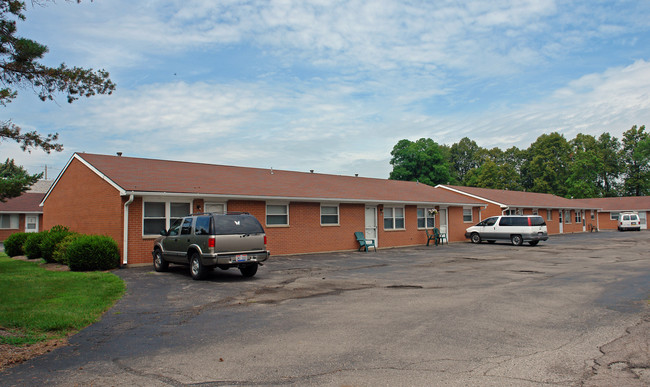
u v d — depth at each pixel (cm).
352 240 2417
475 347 607
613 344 620
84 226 1900
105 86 1052
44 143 1045
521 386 468
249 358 571
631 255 2042
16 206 3588
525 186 7925
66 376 514
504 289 1093
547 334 673
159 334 699
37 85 977
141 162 2092
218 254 1227
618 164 7731
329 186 2564
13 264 1761
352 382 483
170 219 1733
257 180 2280
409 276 1351
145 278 1309
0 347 625
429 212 2947
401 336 664
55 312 828
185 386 479
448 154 8975
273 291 1080
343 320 769
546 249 2470
